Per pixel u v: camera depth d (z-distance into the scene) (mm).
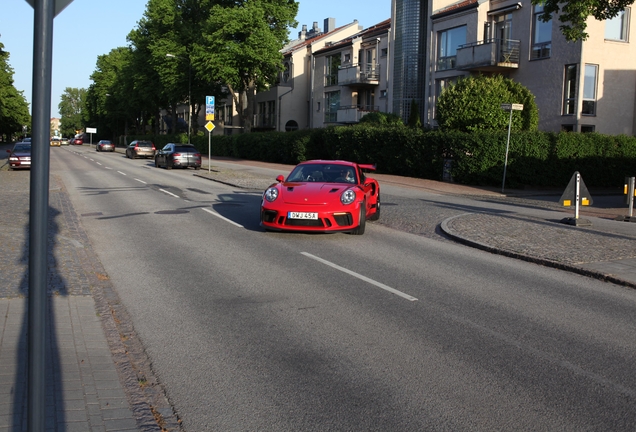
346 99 47031
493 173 24109
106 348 5039
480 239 10852
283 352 5113
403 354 5078
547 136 24266
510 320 6117
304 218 10727
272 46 44969
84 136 129375
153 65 57719
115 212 14406
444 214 14867
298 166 12578
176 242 10469
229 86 48625
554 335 5645
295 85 56844
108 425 3646
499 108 24953
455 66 32688
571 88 27859
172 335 5543
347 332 5660
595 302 6910
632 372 4727
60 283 7199
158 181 24156
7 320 5594
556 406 4074
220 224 12602
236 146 47531
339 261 9000
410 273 8281
